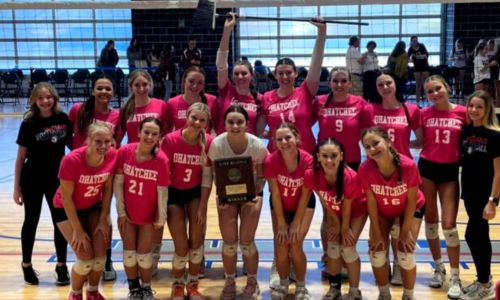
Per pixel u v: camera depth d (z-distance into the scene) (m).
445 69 14.20
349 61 11.62
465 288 4.02
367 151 3.61
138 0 6.21
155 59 15.12
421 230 5.66
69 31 18.81
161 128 3.98
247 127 4.21
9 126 13.64
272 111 4.42
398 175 3.62
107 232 3.90
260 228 5.87
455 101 13.83
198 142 3.97
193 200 4.07
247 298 4.04
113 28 18.62
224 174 3.95
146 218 3.84
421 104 13.17
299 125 4.35
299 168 3.84
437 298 4.04
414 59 13.23
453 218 4.07
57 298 4.11
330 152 3.62
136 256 3.93
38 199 4.30
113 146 3.93
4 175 8.53
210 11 4.65
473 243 3.92
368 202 3.76
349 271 3.92
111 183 3.87
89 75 15.84
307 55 17.19
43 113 4.23
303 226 3.93
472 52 15.21
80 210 3.88
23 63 19.09
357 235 3.90
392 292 4.16
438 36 16.92
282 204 4.00
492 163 3.80
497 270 4.54
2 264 4.81
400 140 4.21
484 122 3.85
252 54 17.19
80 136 4.33
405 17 16.88
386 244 3.88
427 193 4.20
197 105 3.96
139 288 3.98
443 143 4.10
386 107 4.29
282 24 17.00
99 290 4.27
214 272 4.66
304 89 4.47
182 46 16.41
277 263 4.02
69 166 3.67
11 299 4.08
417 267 4.67
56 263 4.83
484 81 11.88
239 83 4.50
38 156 4.23
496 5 15.81
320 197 3.88
